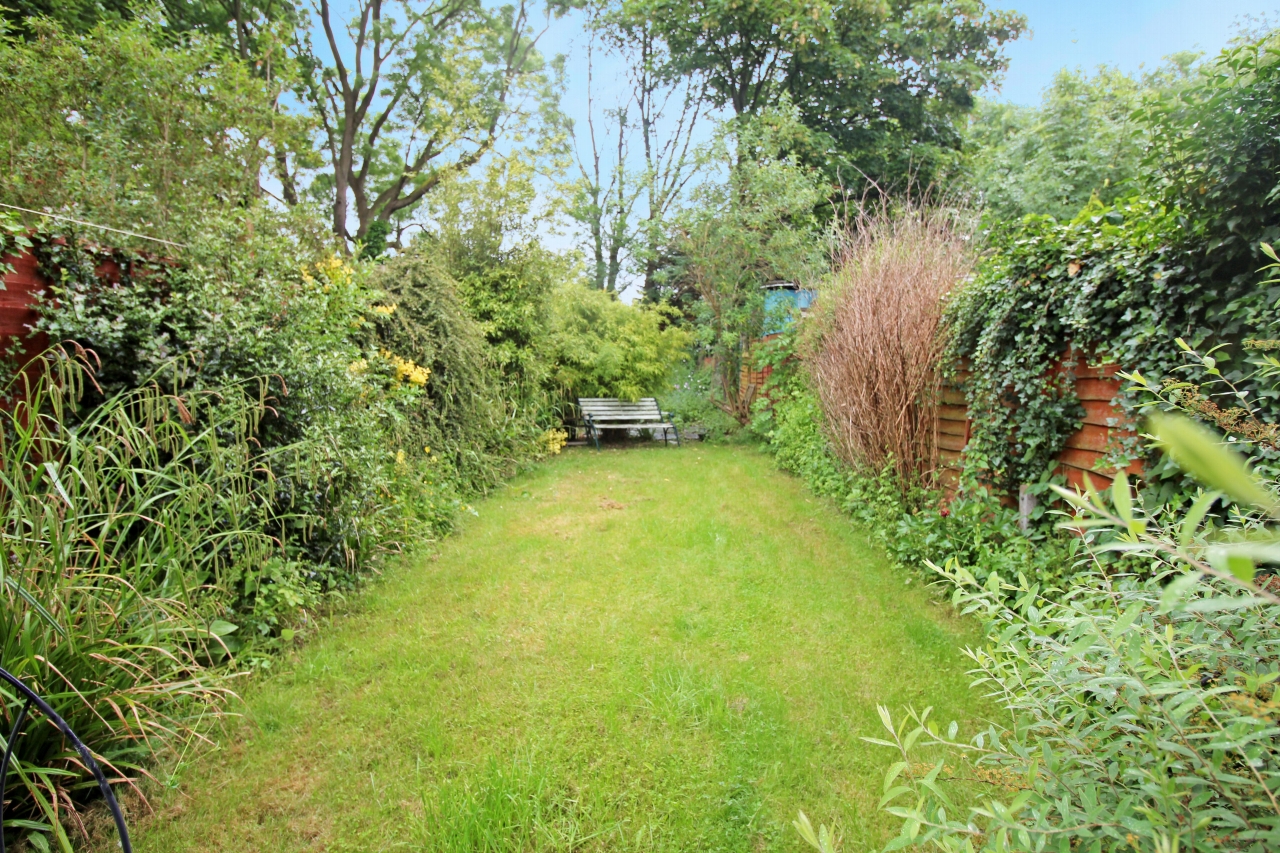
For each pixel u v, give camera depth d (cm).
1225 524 206
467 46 1277
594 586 382
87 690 205
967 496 412
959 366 432
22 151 438
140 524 277
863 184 1405
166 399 256
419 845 192
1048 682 142
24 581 193
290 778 221
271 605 310
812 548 453
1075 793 124
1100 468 291
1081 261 305
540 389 883
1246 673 121
